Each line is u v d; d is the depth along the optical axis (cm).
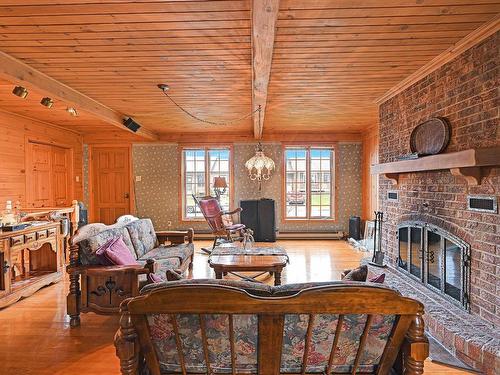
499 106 229
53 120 594
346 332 142
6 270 335
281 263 345
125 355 137
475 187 254
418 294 306
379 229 436
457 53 276
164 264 350
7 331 282
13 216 385
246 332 142
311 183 748
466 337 223
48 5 208
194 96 430
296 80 367
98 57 296
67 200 684
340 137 734
